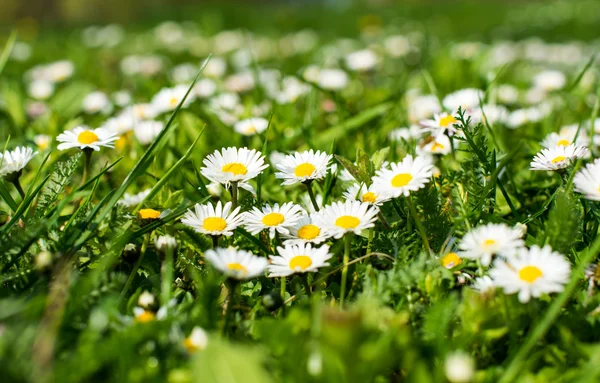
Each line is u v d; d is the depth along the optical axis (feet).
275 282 1.53
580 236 1.50
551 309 1.31
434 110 2.20
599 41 5.44
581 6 7.93
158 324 1.31
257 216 1.50
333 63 3.97
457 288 1.45
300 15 8.32
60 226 1.60
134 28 7.72
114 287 1.38
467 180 1.58
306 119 2.21
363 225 1.44
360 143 1.97
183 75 3.49
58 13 13.14
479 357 1.35
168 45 5.65
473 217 1.55
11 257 1.45
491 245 1.37
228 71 4.17
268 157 1.90
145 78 3.56
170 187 1.81
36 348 1.24
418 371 1.24
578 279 1.44
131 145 2.05
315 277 1.53
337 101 2.18
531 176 1.82
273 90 2.88
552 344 1.35
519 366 1.31
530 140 1.99
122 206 1.57
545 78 2.71
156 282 1.47
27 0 14.02
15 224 1.57
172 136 1.99
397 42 4.34
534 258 1.34
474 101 2.04
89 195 1.56
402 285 1.41
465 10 8.60
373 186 1.47
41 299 1.31
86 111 2.58
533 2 9.27
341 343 1.21
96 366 1.27
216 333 1.34
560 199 1.43
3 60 1.92
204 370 1.22
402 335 1.28
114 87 3.54
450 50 3.94
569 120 2.29
